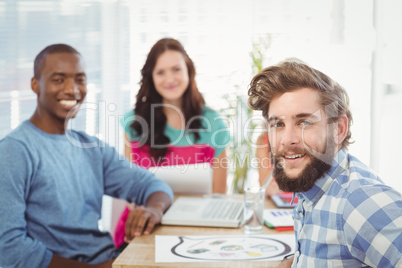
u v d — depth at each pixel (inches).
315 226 38.2
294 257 41.1
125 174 71.8
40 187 62.4
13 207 58.5
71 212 65.0
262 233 52.7
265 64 116.3
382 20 107.0
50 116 66.7
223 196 70.2
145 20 125.8
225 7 121.0
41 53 68.1
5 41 120.4
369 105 107.3
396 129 105.9
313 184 38.3
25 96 119.6
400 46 106.1
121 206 85.6
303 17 115.5
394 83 106.7
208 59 121.2
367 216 33.9
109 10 126.1
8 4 120.1
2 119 118.3
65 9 124.3
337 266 36.8
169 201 64.6
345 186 36.9
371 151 105.9
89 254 64.9
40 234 62.3
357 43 109.5
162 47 88.2
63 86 67.2
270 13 117.9
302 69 38.4
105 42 126.7
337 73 111.1
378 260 33.8
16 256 57.6
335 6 111.7
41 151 63.1
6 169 58.9
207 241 49.8
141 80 90.0
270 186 68.2
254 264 42.8
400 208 33.1
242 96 109.8
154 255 45.6
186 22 123.4
